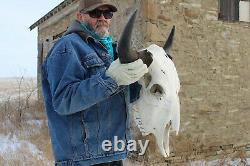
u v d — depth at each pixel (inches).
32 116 464.4
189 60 294.5
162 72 82.1
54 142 88.4
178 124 82.0
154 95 82.8
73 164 86.4
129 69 73.5
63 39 87.3
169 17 281.1
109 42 97.9
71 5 438.3
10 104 501.0
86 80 78.2
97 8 90.8
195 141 296.5
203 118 302.4
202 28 301.3
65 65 82.7
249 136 333.1
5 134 370.3
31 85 546.0
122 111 89.5
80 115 85.9
